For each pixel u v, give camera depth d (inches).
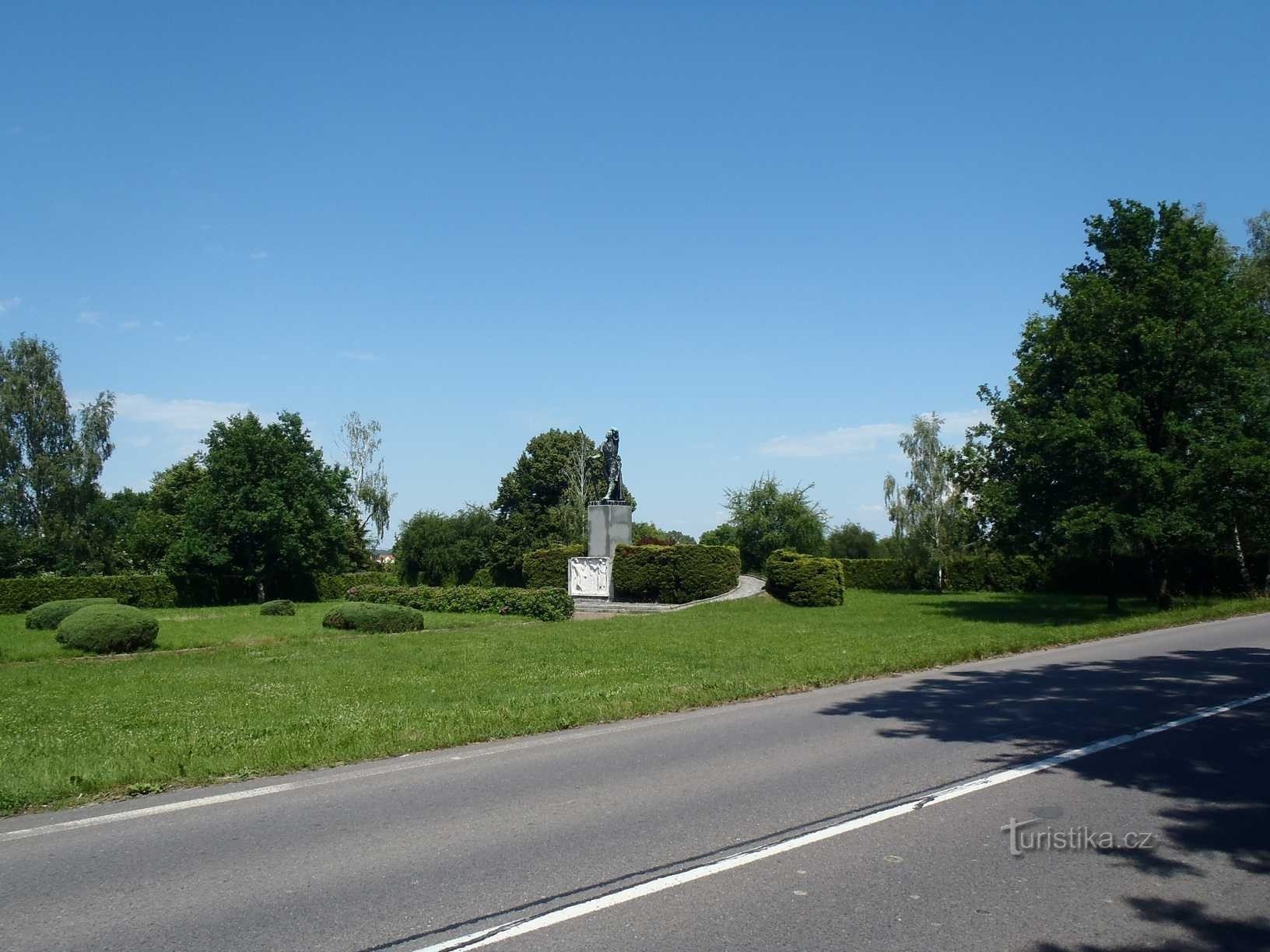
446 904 215.8
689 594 1438.2
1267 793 307.0
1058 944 190.7
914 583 2009.1
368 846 260.8
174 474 2452.0
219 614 1409.9
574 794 318.0
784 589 1397.6
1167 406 1173.1
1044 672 629.6
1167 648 757.9
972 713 469.7
